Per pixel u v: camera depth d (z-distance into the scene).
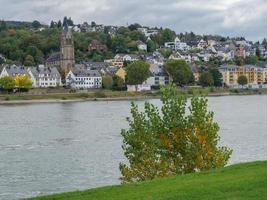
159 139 48.22
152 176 47.47
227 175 36.66
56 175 71.31
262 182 33.16
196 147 47.25
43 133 120.12
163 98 48.97
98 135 115.38
